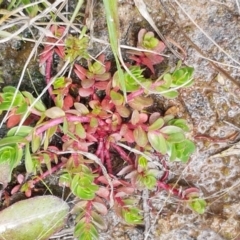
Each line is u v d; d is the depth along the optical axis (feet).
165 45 1.03
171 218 1.09
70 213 1.08
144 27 1.03
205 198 1.09
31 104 1.00
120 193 1.06
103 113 1.02
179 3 1.03
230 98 1.06
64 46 1.00
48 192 1.08
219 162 1.08
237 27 1.04
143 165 1.04
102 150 1.04
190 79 1.01
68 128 1.02
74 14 0.98
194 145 1.03
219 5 1.03
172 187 1.08
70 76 1.03
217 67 1.04
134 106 1.01
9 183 1.07
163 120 1.02
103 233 1.10
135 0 1.00
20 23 0.99
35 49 0.99
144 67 1.03
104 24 1.02
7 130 1.05
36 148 1.01
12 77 1.04
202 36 1.04
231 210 1.09
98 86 1.01
